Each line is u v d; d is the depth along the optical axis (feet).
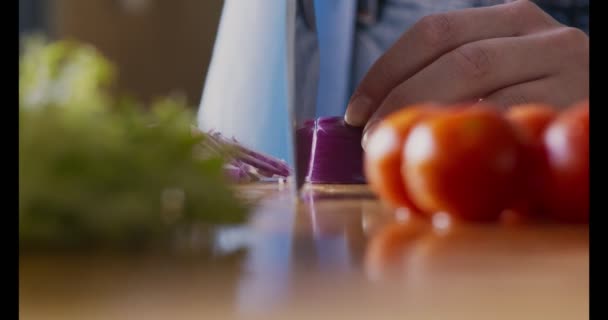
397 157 0.91
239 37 2.58
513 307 0.57
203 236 0.80
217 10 3.43
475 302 0.58
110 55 3.43
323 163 1.68
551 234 0.83
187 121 0.79
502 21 2.04
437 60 1.83
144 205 0.71
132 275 0.65
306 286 0.62
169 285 0.62
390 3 2.64
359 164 1.68
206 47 3.46
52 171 0.69
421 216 0.94
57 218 0.69
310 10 1.68
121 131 0.74
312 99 1.75
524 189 0.87
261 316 0.55
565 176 0.85
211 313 0.56
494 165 0.84
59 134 0.69
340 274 0.65
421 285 0.62
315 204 1.16
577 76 1.90
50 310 0.56
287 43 1.23
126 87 3.40
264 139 2.51
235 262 0.69
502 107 1.83
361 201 1.20
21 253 0.70
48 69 0.72
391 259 0.71
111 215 0.70
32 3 3.42
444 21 1.93
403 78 1.86
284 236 0.83
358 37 2.67
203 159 0.81
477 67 1.82
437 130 0.87
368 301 0.58
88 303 0.58
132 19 3.44
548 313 0.56
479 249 0.75
